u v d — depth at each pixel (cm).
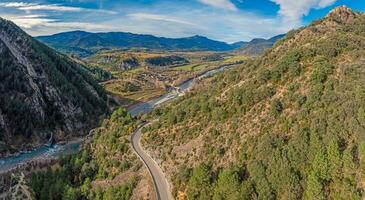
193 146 9219
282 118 8075
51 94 18312
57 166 11738
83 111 19538
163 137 10500
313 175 6269
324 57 9419
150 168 9325
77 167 10906
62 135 17288
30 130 16088
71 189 9150
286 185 6562
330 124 6844
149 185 8462
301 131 7075
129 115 13750
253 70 11975
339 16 12988
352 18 12962
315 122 7069
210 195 7369
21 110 16338
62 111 18200
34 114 16838
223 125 9281
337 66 8744
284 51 11731
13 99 16438
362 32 11519
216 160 8288
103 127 14138
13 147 14988
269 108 8656
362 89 7081
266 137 7500
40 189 9688
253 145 7844
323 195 6128
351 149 6312
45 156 14338
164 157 9469
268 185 6769
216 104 10350
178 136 10081
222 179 7238
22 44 19288
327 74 8519
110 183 9444
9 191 9650
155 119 13750
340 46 9681
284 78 9456
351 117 6725
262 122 8356
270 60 11606
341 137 6612
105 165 10381
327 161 6350
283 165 6750
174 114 11188
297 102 8138
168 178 8694
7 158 14262
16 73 17425
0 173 12019
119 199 8475
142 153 10338
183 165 8531
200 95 12912
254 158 7481
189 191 7594
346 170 6116
